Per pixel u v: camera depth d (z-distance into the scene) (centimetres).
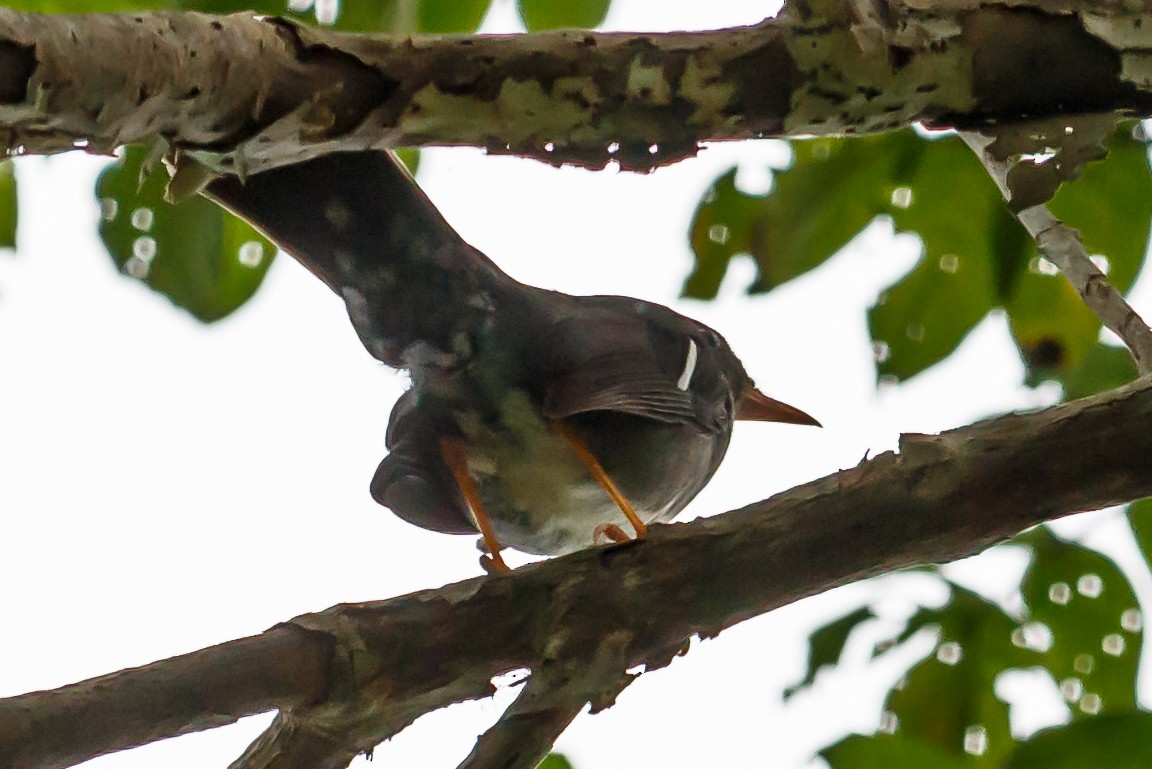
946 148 952
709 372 839
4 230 840
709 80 571
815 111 589
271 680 539
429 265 683
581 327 727
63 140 474
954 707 914
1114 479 608
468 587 600
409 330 700
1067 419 616
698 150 587
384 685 568
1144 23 591
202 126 501
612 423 772
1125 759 786
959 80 598
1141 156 900
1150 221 905
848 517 615
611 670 611
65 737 484
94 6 791
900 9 594
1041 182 618
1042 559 910
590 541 847
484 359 712
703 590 617
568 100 559
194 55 481
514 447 761
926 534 615
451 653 586
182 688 513
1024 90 603
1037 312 955
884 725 916
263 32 507
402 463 755
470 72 543
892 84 589
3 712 474
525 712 611
